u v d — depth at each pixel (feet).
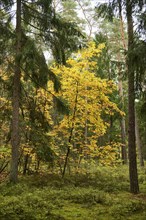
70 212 28.99
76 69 50.37
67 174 53.52
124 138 95.61
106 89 53.26
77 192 37.81
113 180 52.37
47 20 43.52
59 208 30.45
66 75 51.49
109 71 91.04
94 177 53.21
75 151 54.75
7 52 43.55
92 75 51.42
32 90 56.24
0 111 49.01
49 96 55.06
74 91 52.03
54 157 47.60
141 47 30.89
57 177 48.62
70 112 53.21
